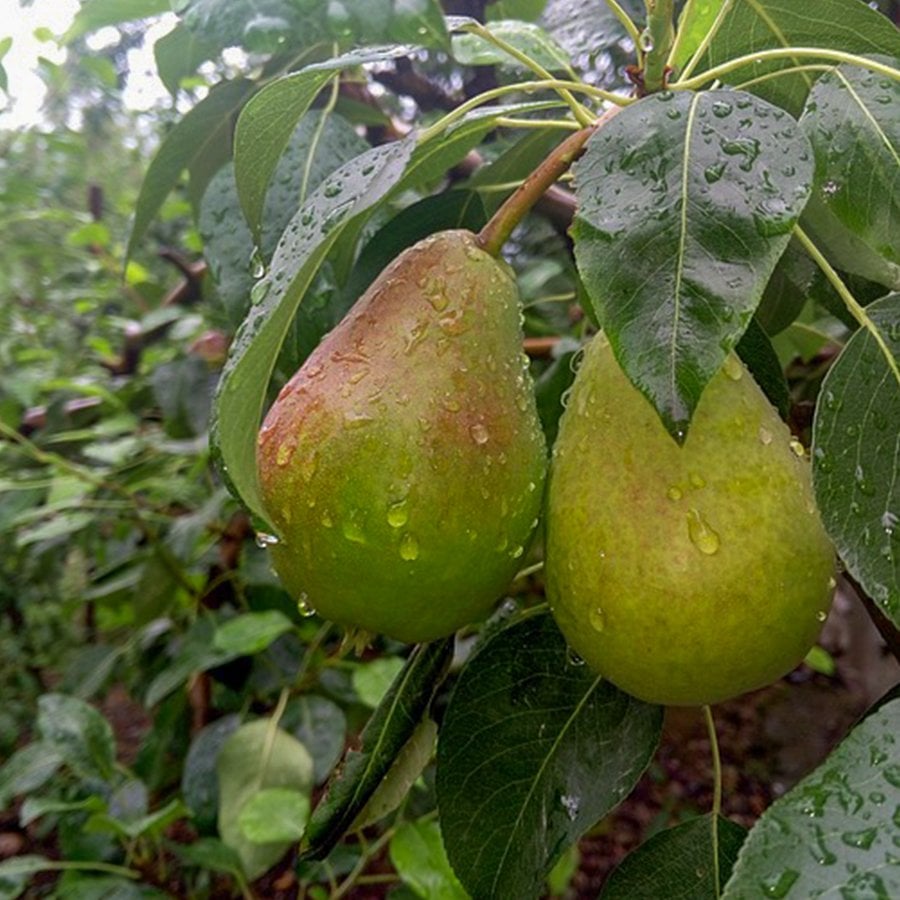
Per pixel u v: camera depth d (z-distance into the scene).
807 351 0.37
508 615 0.27
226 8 0.21
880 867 0.13
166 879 0.47
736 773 0.99
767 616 0.18
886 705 0.15
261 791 0.43
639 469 0.18
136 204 0.35
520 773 0.23
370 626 0.19
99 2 0.29
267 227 0.28
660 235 0.14
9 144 0.95
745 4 0.22
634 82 0.19
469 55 0.28
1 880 0.47
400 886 0.45
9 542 0.82
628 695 0.23
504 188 0.30
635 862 0.23
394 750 0.23
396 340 0.19
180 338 0.64
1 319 0.93
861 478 0.17
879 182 0.17
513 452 0.19
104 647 0.61
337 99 0.35
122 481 0.63
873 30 0.21
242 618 0.46
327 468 0.18
